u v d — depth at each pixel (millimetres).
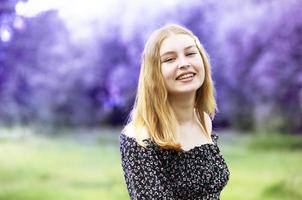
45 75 12906
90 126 13836
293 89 11172
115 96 13438
